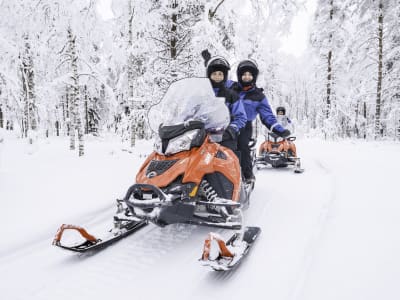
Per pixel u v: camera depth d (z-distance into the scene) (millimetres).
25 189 5379
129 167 7559
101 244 3373
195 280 2795
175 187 3254
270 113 5398
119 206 3547
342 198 4770
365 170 6879
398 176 6039
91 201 4750
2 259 3205
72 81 10203
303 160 9742
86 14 8703
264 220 4254
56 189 5398
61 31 8984
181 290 2646
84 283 2783
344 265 2750
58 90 12148
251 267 2951
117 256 3277
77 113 9406
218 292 2592
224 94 4605
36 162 8250
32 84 10906
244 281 2727
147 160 3764
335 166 7742
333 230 3535
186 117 3846
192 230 3982
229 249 3039
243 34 11695
